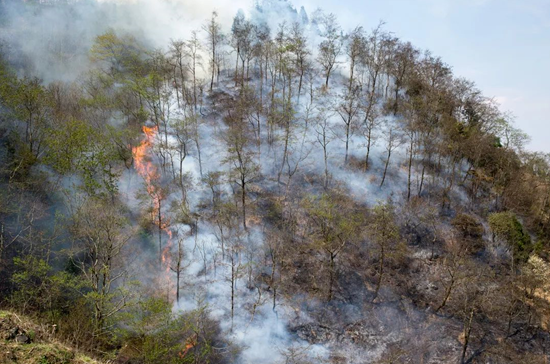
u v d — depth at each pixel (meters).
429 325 52.66
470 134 74.94
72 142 53.75
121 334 42.94
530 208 68.50
